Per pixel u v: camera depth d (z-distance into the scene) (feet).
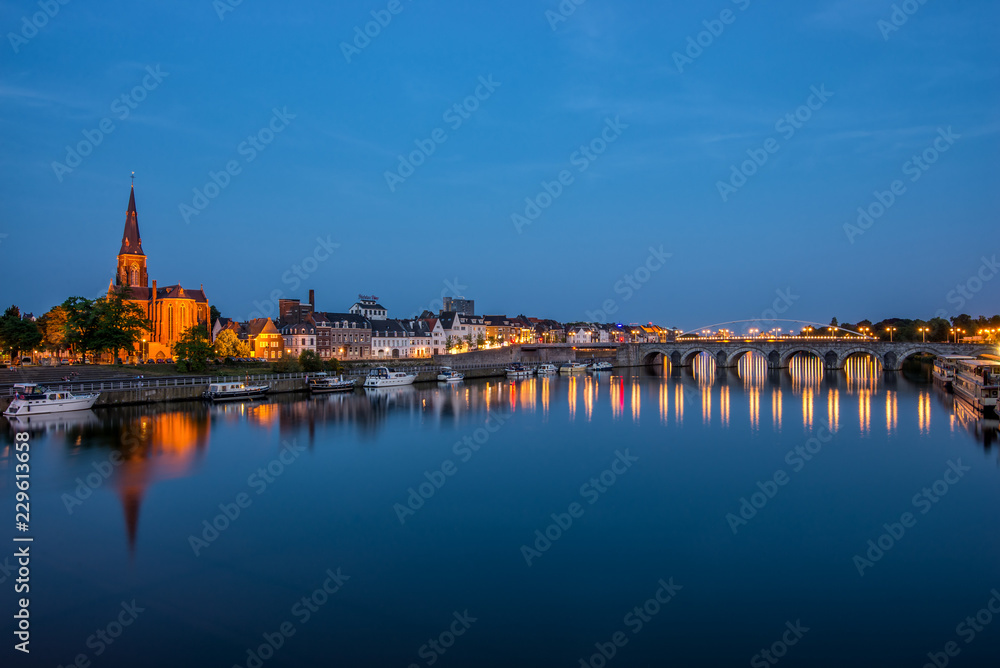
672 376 566.36
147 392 311.06
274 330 562.25
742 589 103.86
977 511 142.00
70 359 426.51
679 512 142.61
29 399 267.80
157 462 187.52
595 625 92.22
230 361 452.76
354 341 612.29
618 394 395.55
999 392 278.46
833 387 425.69
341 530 130.00
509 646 86.07
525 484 165.68
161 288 554.05
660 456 200.34
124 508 143.23
